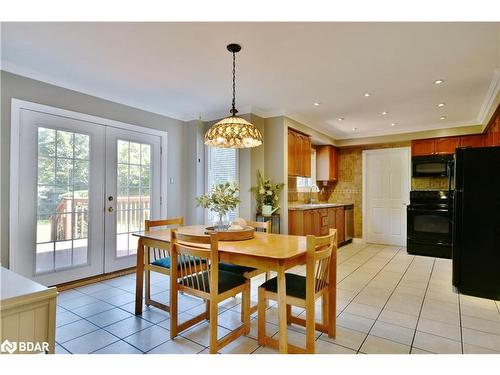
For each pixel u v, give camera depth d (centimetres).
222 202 272
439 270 413
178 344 214
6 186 287
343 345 211
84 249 349
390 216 610
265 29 221
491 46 244
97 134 362
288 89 351
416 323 247
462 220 319
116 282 356
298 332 235
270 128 454
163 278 372
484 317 259
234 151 450
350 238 642
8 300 100
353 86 340
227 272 242
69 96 335
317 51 254
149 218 423
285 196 445
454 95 368
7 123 288
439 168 522
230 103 410
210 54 262
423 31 221
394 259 481
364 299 302
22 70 294
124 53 261
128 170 398
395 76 310
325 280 219
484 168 312
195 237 204
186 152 483
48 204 317
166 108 438
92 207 356
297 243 230
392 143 605
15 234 291
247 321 231
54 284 322
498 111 358
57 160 325
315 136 547
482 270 308
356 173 648
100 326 242
